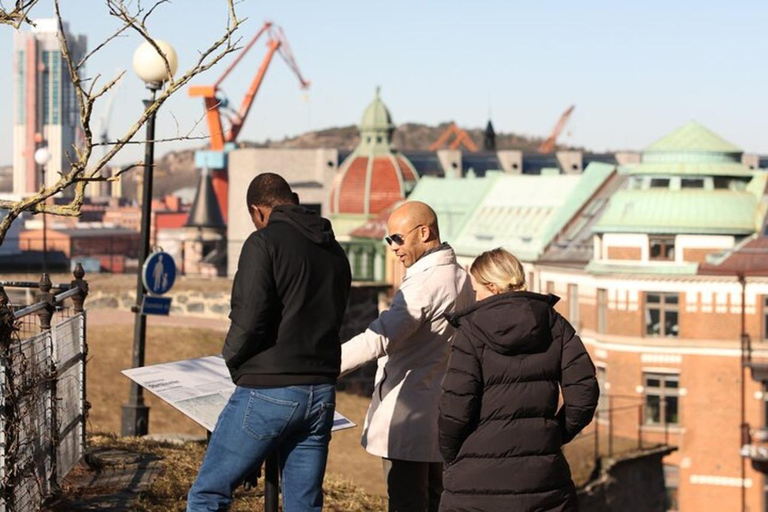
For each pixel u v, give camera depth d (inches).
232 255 3993.6
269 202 253.1
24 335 354.6
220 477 244.7
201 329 1269.7
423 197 2898.6
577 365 249.6
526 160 5236.2
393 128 4028.1
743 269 1863.9
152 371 297.4
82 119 269.9
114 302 1408.7
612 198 2016.5
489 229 2532.0
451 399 245.6
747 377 1868.8
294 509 250.8
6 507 279.1
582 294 2052.2
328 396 247.1
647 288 1921.8
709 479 1871.3
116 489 362.9
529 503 246.4
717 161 1989.4
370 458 1018.7
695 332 1892.2
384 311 285.0
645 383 1921.8
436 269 287.6
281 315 241.0
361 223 3939.5
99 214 7800.2
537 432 247.1
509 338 244.1
